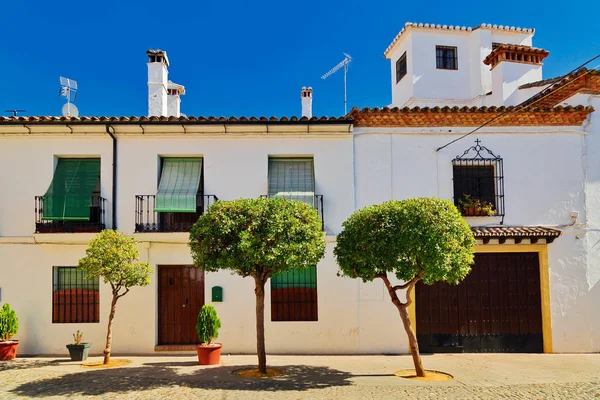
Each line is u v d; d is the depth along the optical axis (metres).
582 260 12.37
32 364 10.60
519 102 15.92
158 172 12.44
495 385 8.78
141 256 12.02
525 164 12.59
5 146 12.27
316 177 12.44
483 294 12.38
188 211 12.09
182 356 11.66
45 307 11.91
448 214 8.89
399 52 22.73
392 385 8.71
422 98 20.69
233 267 8.88
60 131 12.20
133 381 8.95
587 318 12.25
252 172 12.42
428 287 12.34
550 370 10.09
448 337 12.22
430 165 12.52
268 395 8.03
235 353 11.95
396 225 8.83
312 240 9.16
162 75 14.66
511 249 12.36
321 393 8.17
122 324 11.94
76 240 11.88
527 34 21.66
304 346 11.98
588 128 12.73
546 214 12.48
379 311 12.12
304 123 12.19
